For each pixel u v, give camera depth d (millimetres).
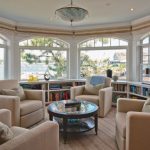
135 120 2139
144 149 2148
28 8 4141
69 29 5938
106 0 3654
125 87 5328
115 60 5828
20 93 4008
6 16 4801
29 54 5805
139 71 5363
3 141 1502
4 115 2295
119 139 2609
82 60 6160
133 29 5297
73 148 2816
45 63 6004
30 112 3637
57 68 6141
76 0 3633
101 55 5996
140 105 3023
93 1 3701
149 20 4703
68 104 3400
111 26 5590
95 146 2877
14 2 3770
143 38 5207
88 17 4859
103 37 5797
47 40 5992
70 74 6121
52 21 5289
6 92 3695
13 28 5242
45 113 4633
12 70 5363
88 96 4531
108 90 4609
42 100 4137
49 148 1831
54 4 3871
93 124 3477
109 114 4605
